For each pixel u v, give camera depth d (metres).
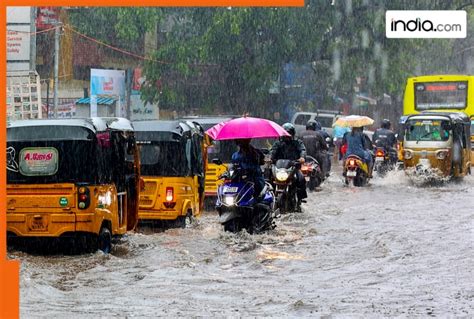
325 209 28.34
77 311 12.74
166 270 16.56
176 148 23.39
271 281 15.55
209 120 31.34
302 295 14.07
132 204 21.34
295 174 25.56
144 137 23.47
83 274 16.11
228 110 67.31
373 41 66.50
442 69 87.94
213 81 66.06
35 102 47.88
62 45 65.06
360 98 82.81
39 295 14.05
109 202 18.78
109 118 20.11
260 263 17.64
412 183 40.78
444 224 23.94
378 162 43.03
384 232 22.19
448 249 19.19
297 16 63.59
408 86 54.84
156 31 70.75
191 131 24.52
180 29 65.38
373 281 15.52
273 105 69.44
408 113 54.59
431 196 33.75
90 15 65.81
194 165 24.48
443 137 40.34
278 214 23.52
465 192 35.75
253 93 65.94
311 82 70.12
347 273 16.45
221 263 17.69
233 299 13.77
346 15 65.62
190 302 13.49
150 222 23.75
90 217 17.77
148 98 65.06
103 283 15.23
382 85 68.00
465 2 68.50
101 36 67.00
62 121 18.28
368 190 36.88
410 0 67.00
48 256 18.22
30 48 48.84
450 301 13.42
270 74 64.62
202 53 62.59
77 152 17.91
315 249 19.58
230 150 30.23
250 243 20.25
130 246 19.81
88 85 67.62
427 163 40.19
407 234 21.72
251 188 21.50
